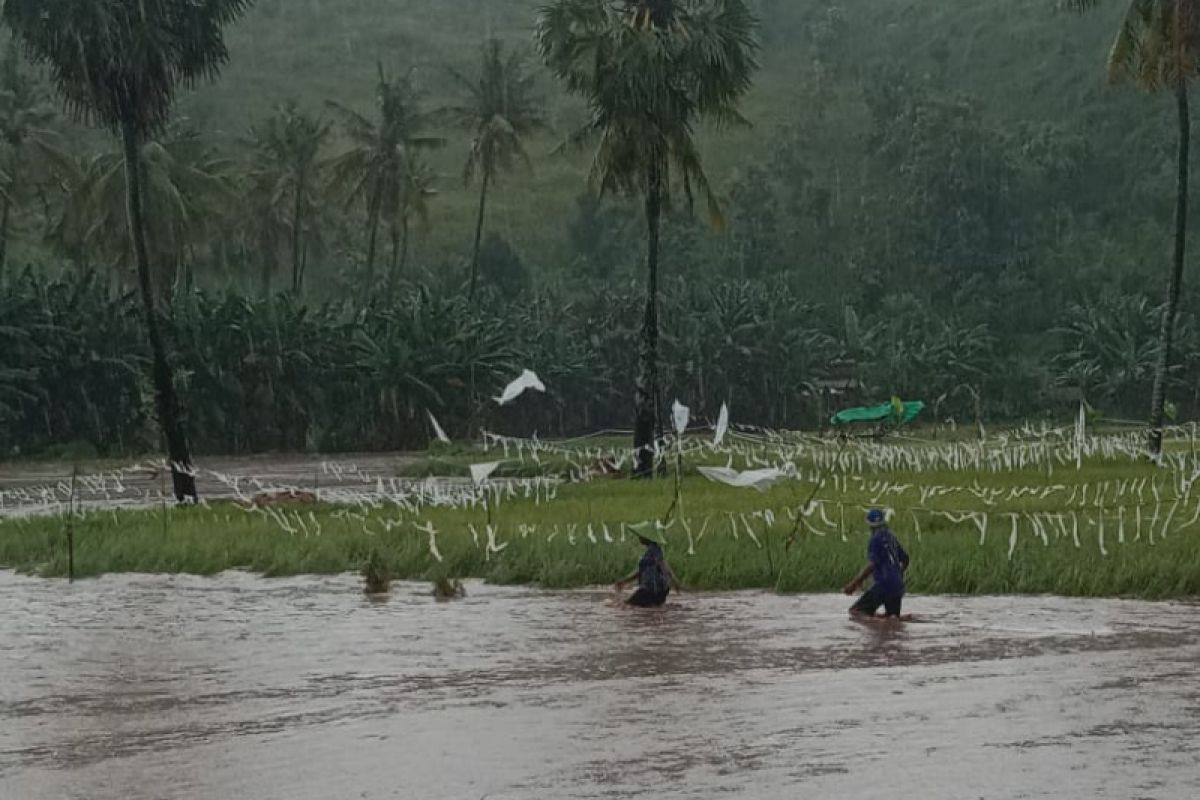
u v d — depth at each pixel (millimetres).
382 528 77500
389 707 38406
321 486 133750
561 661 44656
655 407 124688
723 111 122188
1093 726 34594
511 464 152375
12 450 184750
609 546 66062
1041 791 29062
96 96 107562
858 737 33844
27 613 56781
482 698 39281
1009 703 37312
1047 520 70125
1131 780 29750
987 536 66062
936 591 58781
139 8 106000
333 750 33688
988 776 30219
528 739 34312
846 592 52719
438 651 46938
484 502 88750
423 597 60188
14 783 31109
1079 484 93312
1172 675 40812
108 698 40250
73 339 187375
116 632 51969
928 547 63094
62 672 44250
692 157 122375
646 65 116375
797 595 58938
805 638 48031
